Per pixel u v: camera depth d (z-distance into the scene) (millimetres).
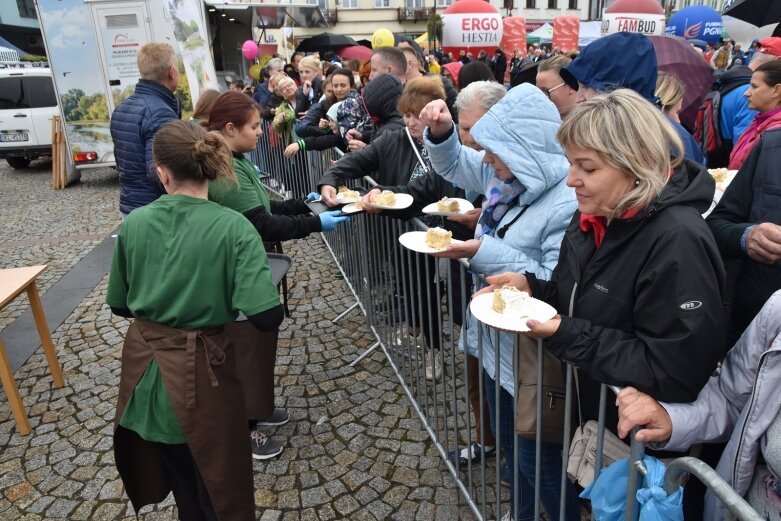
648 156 1242
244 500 1959
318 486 2629
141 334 1849
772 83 3117
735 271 1981
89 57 8664
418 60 6020
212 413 1824
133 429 1867
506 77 15805
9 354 3992
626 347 1268
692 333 1162
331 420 3117
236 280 1782
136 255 1804
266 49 16328
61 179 9633
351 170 3199
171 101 3805
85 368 3770
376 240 3525
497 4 39406
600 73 2182
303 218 2590
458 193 2885
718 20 9945
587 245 1498
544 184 1788
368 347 3879
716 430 1277
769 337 1201
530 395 1719
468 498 2391
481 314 1450
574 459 1550
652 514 1140
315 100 7727
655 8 10852
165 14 8461
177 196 1804
